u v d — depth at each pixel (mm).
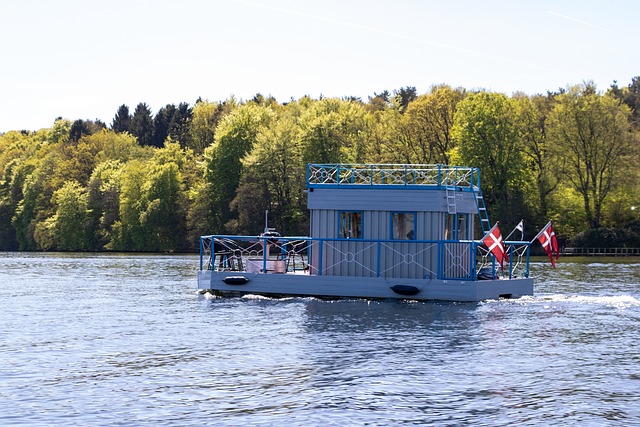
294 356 27906
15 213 169375
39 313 40031
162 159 155750
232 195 128625
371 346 29859
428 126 114750
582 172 110500
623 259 97625
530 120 113250
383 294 43125
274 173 119125
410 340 31172
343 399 22094
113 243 147375
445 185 43844
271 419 20266
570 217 112625
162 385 23703
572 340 31234
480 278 44906
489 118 105500
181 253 133875
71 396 22438
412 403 21672
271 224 117375
